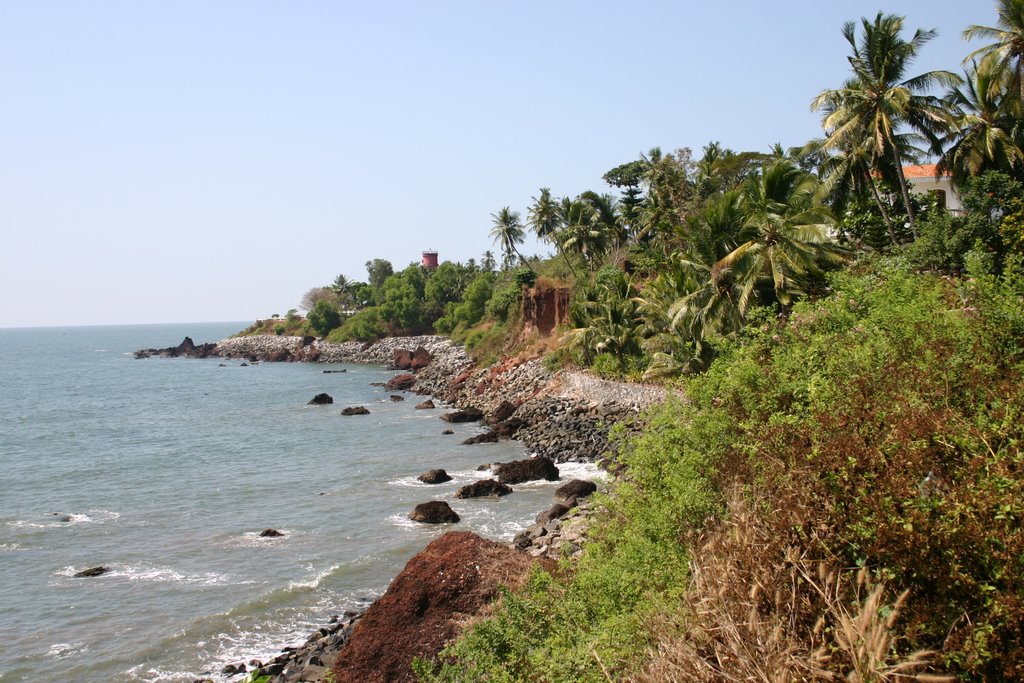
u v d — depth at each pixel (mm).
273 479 32344
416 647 11219
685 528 8484
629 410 36625
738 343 18219
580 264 68000
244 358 124125
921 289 12305
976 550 5367
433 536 22859
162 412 58812
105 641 16828
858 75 29891
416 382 70812
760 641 5176
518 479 29344
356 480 31328
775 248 26906
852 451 6801
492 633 8984
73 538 24281
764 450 8047
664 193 53219
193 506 28141
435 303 104312
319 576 20141
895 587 5586
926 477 6484
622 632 7016
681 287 34188
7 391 80938
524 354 58969
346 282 133875
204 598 18984
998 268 19875
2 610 18531
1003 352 8742
